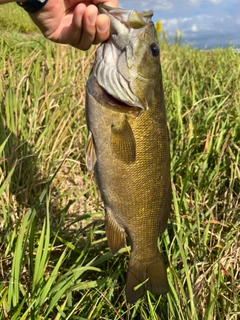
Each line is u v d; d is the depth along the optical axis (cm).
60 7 42
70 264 55
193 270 50
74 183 71
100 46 40
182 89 102
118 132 40
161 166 43
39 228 58
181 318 45
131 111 40
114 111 40
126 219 43
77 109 82
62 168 71
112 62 40
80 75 91
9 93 68
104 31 39
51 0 41
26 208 59
